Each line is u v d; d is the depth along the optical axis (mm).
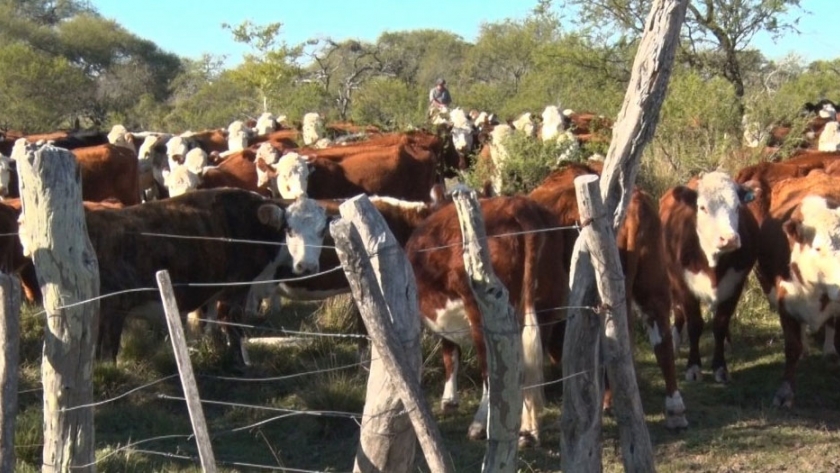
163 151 19359
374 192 15102
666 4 5027
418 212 10492
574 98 27219
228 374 9500
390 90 34281
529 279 7328
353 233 4359
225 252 9477
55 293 4820
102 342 8812
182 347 4562
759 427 8156
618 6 24125
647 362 9969
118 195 15219
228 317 9633
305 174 14070
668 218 9727
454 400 8578
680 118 15695
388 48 63094
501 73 58719
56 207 4746
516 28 59656
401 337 4652
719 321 9422
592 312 5195
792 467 7266
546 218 7699
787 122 16750
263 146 15664
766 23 22266
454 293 7453
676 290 9586
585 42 25188
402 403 4699
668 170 14547
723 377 9422
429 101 31969
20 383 8695
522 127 19281
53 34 61562
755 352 10367
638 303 8211
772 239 9023
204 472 4559
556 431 7891
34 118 44156
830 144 19000
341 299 10914
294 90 39094
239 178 15055
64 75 46719
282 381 9273
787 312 8789
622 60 25219
